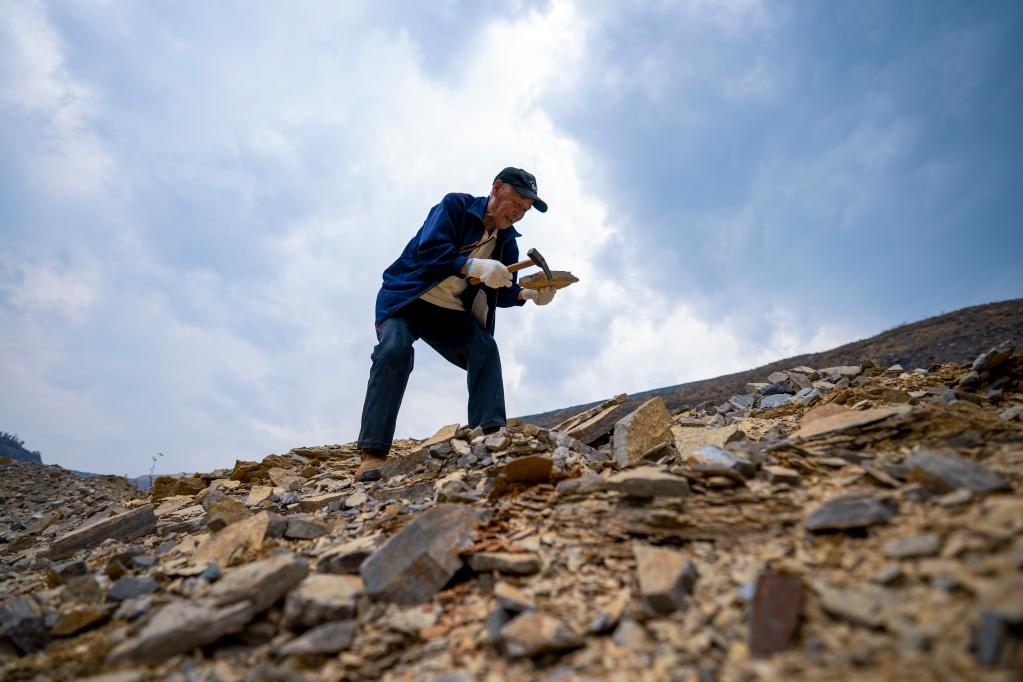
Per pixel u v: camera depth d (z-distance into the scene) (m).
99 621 2.11
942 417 2.56
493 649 1.61
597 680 1.37
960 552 1.47
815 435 2.70
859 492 2.03
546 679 1.43
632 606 1.66
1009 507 1.61
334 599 1.85
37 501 7.30
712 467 2.40
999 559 1.39
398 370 3.79
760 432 3.47
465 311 4.20
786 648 1.33
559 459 3.19
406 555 2.04
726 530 1.96
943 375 4.15
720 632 1.46
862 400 3.74
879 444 2.52
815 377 5.51
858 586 1.47
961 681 1.10
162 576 2.38
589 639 1.56
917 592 1.38
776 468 2.38
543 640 1.53
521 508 2.48
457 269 3.72
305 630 1.82
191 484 4.96
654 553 1.82
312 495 3.71
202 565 2.42
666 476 2.29
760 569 1.69
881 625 1.31
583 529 2.18
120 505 5.07
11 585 2.90
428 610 1.88
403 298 3.80
